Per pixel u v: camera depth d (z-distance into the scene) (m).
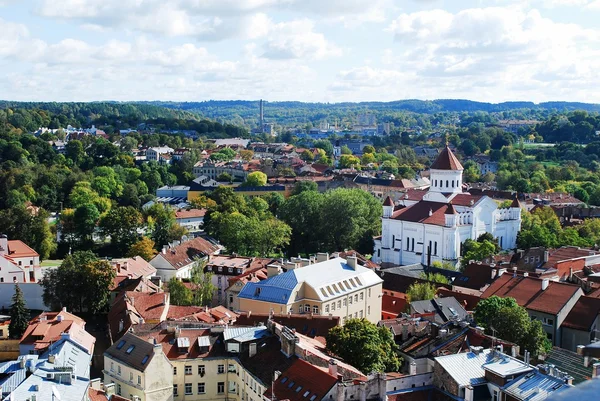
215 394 122.38
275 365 113.56
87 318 191.75
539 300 173.12
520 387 100.19
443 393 105.56
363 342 120.69
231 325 140.75
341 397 97.06
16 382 101.19
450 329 137.00
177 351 122.44
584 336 164.00
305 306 169.25
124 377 119.56
